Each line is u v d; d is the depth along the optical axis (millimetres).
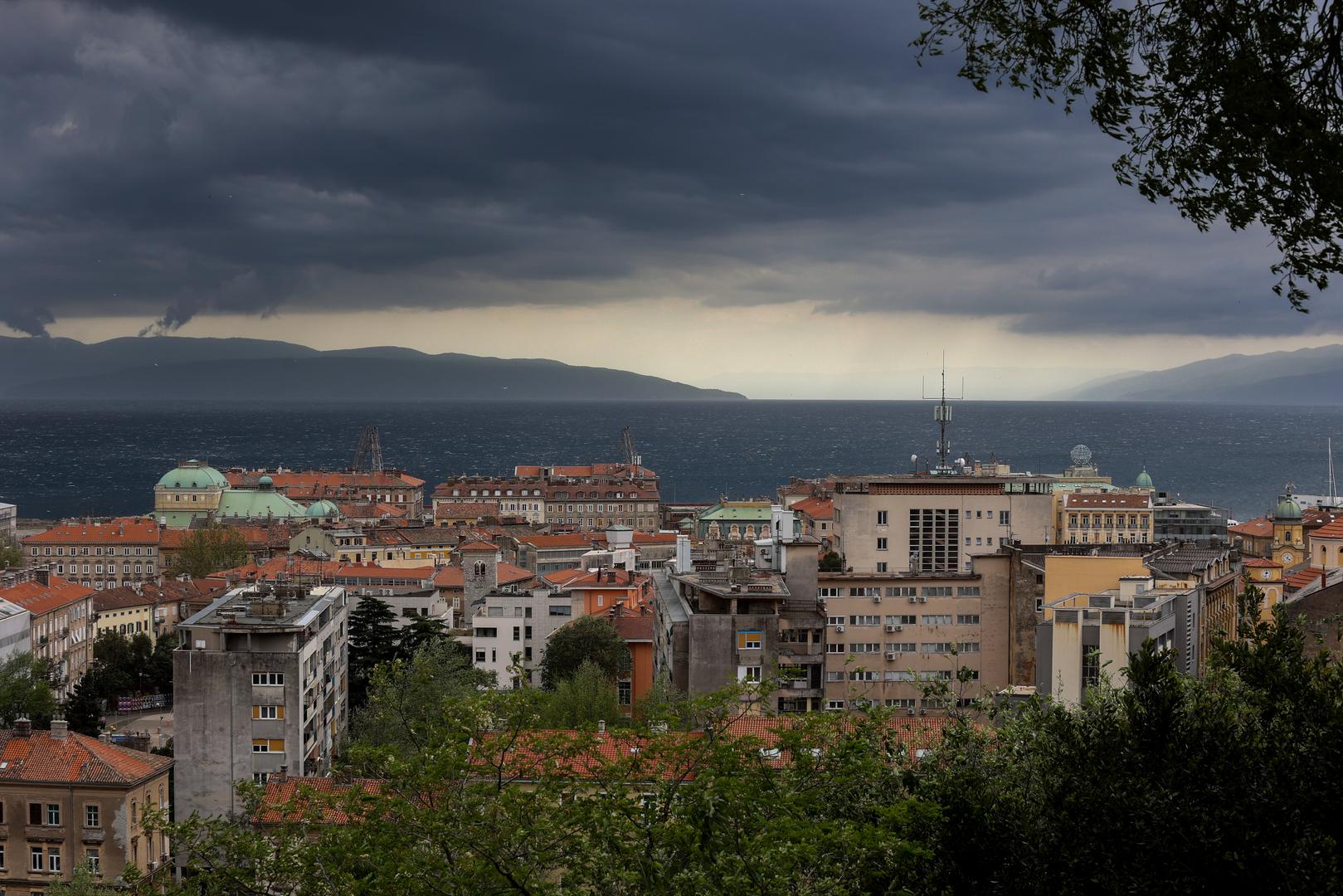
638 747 57906
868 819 54281
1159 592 135125
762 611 134125
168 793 129000
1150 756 46125
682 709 59656
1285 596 185875
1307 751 43906
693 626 132875
